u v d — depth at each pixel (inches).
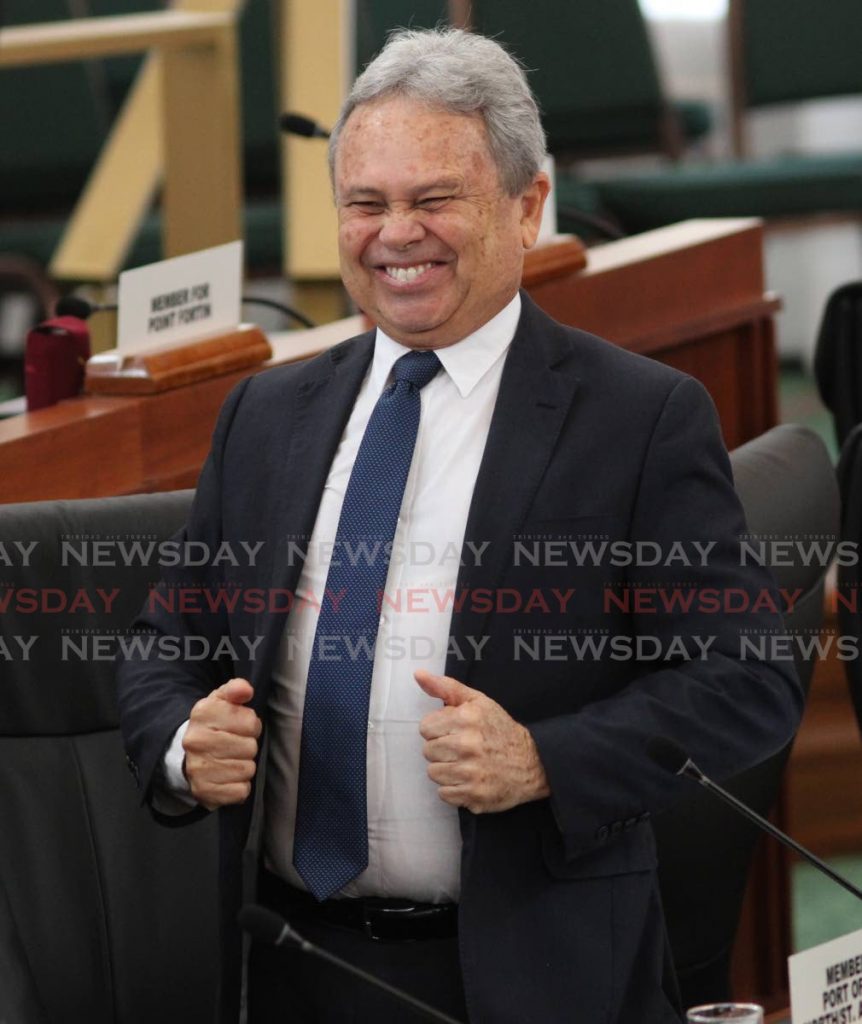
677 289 378.6
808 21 773.3
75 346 308.7
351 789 207.6
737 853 290.0
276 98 745.6
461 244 201.6
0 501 278.1
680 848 280.4
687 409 208.2
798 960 181.3
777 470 290.8
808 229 730.8
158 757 210.8
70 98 747.4
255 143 744.3
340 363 223.3
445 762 191.8
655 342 372.2
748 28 780.6
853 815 418.6
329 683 208.4
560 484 205.3
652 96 753.6
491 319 212.4
